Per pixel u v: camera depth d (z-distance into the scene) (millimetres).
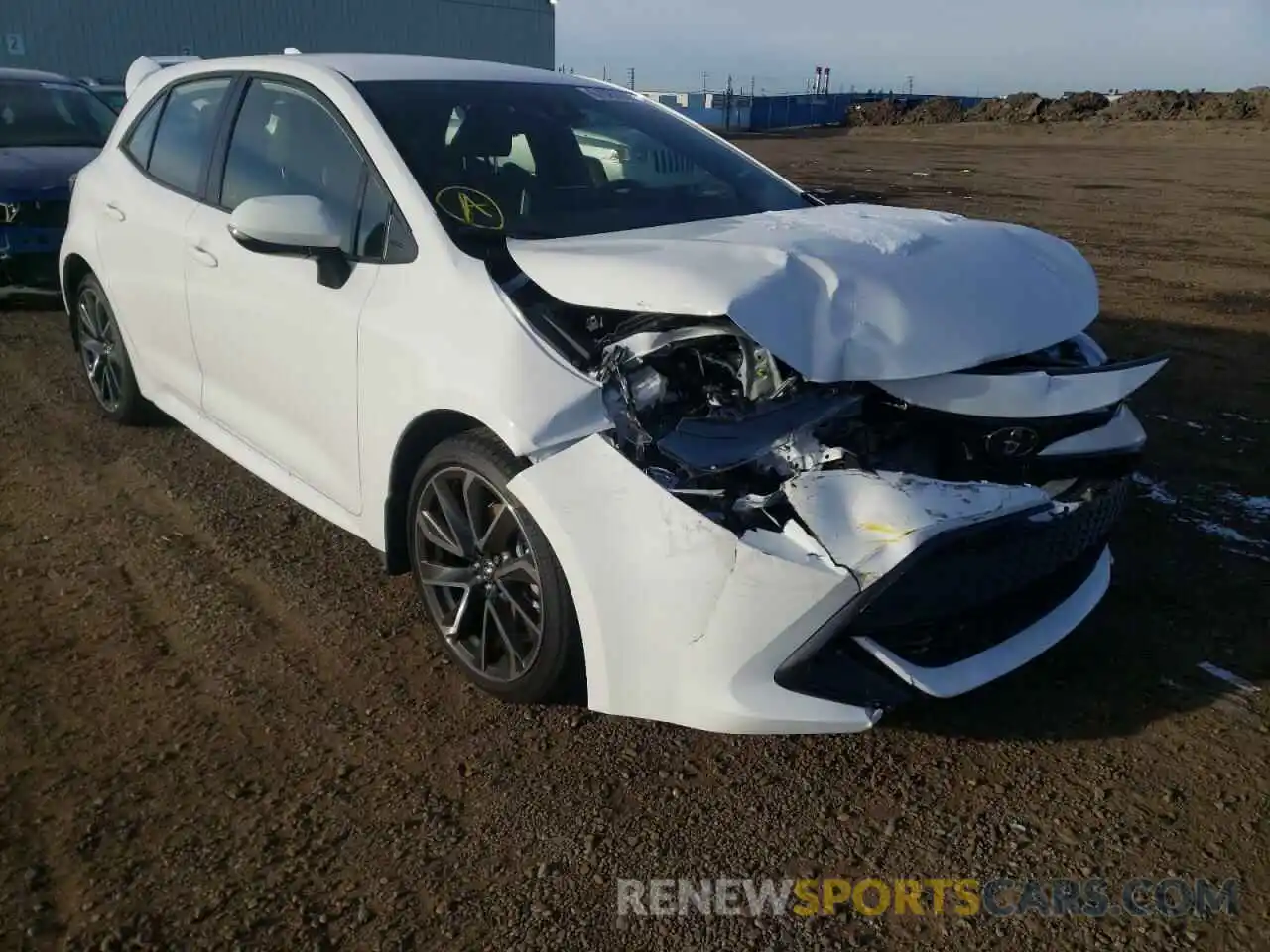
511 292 2762
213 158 3936
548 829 2443
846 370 2430
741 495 2416
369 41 28500
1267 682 3029
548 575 2600
